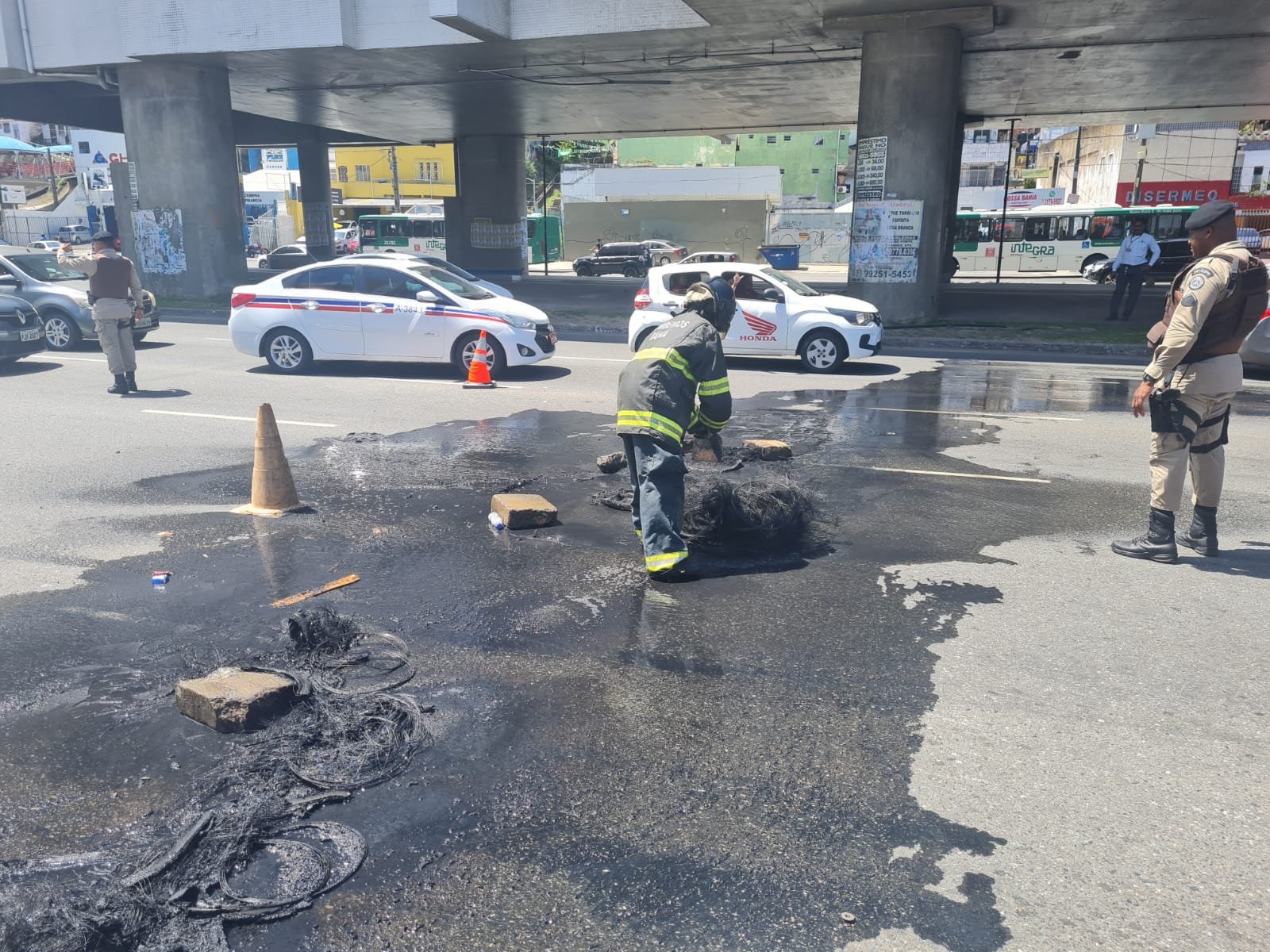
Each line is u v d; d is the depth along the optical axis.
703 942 2.63
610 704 3.94
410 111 31.05
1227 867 2.95
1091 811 3.23
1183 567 5.60
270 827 3.12
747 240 56.28
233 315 13.31
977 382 12.76
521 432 9.38
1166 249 37.38
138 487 7.30
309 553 5.82
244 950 2.59
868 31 17.75
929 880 2.89
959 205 53.62
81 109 34.28
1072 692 4.07
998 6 16.77
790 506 6.12
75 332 15.55
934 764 3.52
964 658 4.38
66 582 5.32
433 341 12.80
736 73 23.47
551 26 18.39
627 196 56.78
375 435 9.20
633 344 14.07
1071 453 8.52
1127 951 2.60
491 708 3.91
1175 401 5.46
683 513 5.92
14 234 67.50
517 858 2.98
